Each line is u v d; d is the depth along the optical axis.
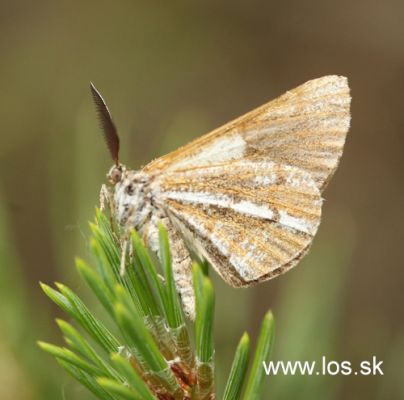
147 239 0.16
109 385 0.14
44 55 0.30
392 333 0.24
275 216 0.16
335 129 0.16
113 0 0.31
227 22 0.30
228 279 0.16
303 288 0.16
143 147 0.19
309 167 0.16
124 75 0.30
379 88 0.29
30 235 0.23
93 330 0.14
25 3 0.31
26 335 0.15
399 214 0.27
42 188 0.25
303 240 0.16
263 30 0.30
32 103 0.28
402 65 0.29
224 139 0.16
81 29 0.30
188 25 0.30
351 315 0.24
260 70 0.30
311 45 0.30
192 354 0.15
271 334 0.14
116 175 0.16
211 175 0.16
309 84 0.16
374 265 0.25
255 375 0.14
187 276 0.16
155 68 0.30
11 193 0.25
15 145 0.27
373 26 0.29
